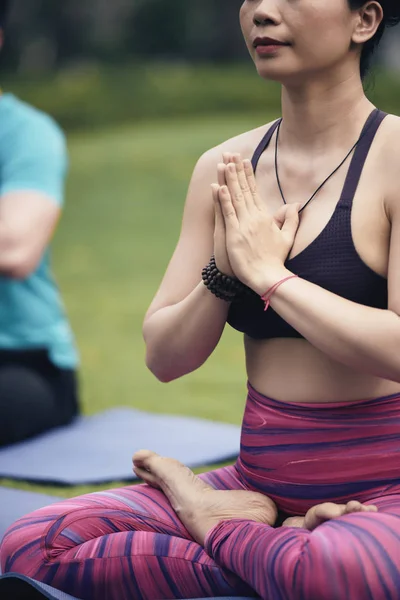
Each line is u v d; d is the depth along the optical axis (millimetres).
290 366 2957
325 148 2973
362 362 2762
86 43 31453
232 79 24797
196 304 3027
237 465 3195
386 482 2881
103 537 2939
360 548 2557
